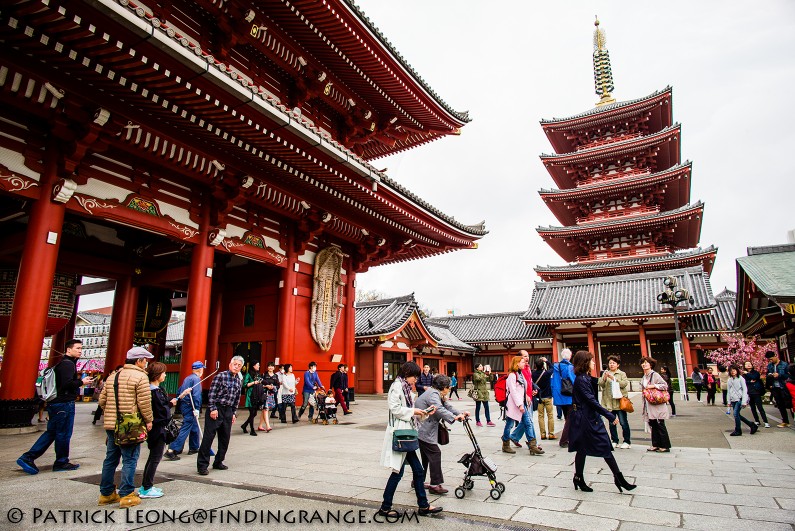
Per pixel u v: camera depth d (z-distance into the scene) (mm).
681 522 5004
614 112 43438
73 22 7551
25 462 6953
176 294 24719
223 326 19328
